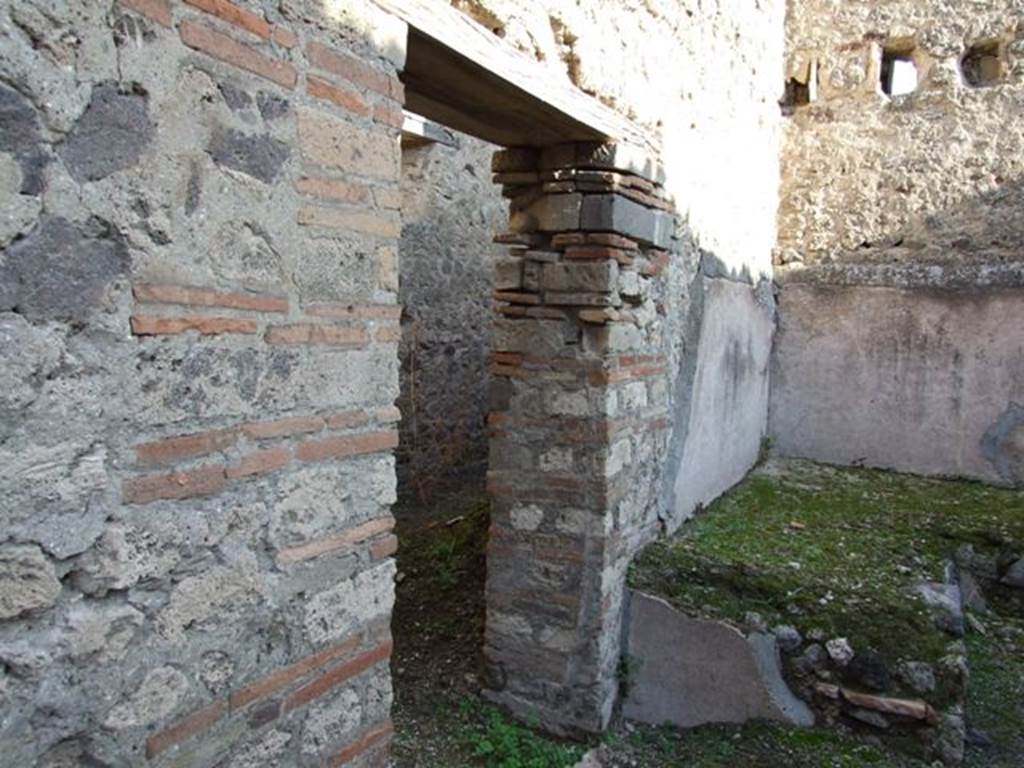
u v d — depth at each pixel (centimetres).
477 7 233
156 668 149
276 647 175
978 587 432
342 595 191
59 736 134
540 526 334
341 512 189
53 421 130
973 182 562
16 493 125
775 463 594
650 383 368
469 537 478
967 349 555
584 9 283
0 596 123
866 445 589
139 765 147
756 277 555
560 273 321
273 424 170
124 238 139
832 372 597
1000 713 346
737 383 517
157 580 148
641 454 363
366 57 188
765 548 395
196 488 154
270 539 171
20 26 122
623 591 352
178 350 150
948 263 567
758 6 513
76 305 132
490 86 252
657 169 352
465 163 699
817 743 323
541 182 327
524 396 334
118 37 136
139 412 143
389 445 202
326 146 179
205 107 152
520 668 340
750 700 338
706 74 414
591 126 295
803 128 609
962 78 570
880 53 590
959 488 536
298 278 174
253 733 170
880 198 589
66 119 129
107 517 139
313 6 173
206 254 154
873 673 327
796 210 612
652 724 346
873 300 583
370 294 194
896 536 436
